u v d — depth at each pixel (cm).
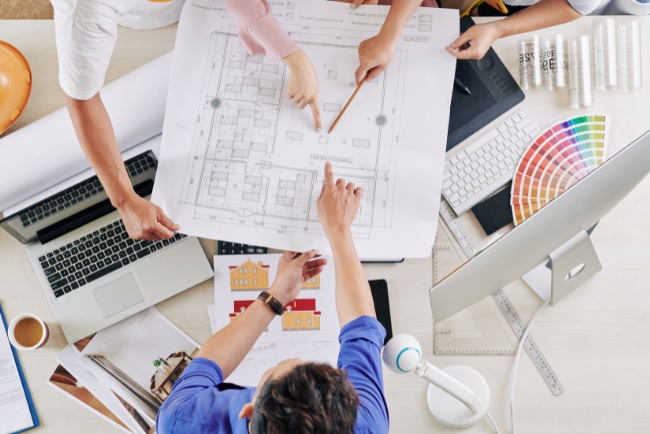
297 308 111
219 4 106
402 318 112
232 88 105
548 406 109
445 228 114
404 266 113
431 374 97
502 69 115
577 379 110
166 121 104
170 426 87
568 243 98
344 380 73
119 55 118
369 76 104
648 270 112
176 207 103
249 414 77
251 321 100
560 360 110
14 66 116
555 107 117
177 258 112
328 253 103
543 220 87
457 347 111
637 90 116
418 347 90
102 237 112
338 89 105
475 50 107
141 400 111
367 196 103
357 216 103
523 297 112
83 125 97
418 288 113
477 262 86
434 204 103
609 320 111
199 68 106
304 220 103
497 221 113
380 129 104
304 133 104
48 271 112
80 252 112
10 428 110
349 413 71
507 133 115
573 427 109
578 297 112
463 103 115
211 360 96
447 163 114
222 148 104
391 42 103
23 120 118
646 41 117
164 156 104
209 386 92
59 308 112
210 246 114
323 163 104
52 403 111
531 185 113
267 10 101
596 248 113
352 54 106
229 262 113
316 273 108
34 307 114
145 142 115
